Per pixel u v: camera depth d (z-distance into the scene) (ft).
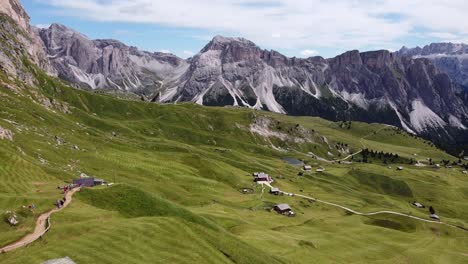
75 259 212.64
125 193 336.08
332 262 358.84
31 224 256.32
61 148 594.24
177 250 253.24
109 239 241.14
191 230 287.07
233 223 414.62
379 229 548.72
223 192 617.62
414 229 629.51
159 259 235.61
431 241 531.91
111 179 512.22
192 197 520.83
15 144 505.66
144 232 260.21
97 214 292.61
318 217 588.91
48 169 453.17
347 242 447.42
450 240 569.23
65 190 345.51
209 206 492.54
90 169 542.98
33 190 359.66
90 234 244.63
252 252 298.56
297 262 329.93
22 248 221.05
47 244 227.40
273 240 376.27
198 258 251.80
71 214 281.54
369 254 416.67
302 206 652.48
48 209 289.33
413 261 423.64
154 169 629.51
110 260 219.41
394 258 420.36
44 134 639.76
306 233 460.55
